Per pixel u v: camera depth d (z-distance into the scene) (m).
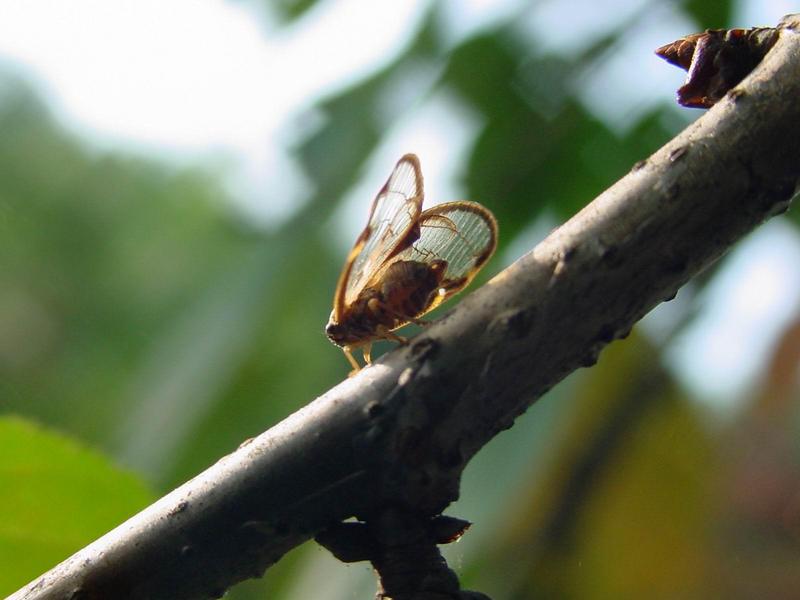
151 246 0.48
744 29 0.14
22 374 0.47
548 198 0.20
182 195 0.47
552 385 0.14
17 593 0.14
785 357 0.23
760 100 0.14
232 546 0.14
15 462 0.15
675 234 0.14
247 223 0.21
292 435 0.14
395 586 0.14
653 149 0.20
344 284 0.15
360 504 0.14
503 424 0.14
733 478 0.22
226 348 0.20
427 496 0.14
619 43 0.20
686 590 0.21
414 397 0.14
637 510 0.20
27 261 0.51
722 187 0.14
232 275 0.20
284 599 0.19
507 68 0.20
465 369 0.14
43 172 0.55
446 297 0.16
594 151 0.20
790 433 0.23
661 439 0.20
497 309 0.14
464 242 0.16
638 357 0.20
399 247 0.16
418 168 0.16
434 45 0.20
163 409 0.20
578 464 0.20
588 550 0.20
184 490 0.14
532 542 0.20
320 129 0.21
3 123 0.58
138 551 0.14
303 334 0.20
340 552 0.14
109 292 0.49
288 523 0.14
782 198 0.14
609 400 0.20
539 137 0.20
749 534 0.23
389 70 0.20
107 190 0.53
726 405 0.23
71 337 0.49
